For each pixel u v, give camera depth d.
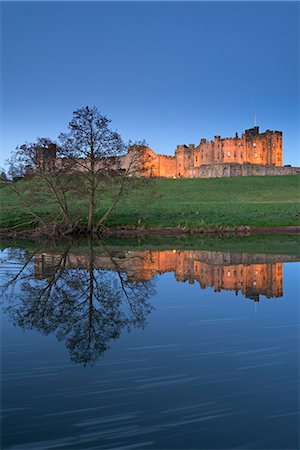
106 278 18.28
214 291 15.48
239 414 6.45
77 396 7.06
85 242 35.12
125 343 9.77
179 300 14.12
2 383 7.59
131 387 7.39
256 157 134.00
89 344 9.73
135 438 5.84
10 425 6.17
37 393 7.17
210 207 57.47
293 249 29.05
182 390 7.26
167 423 6.21
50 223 42.06
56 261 23.53
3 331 10.77
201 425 6.17
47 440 5.79
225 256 25.33
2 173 39.50
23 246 31.80
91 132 38.59
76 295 15.01
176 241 35.72
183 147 142.25
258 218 50.44
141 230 45.22
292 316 12.02
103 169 39.81
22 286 16.62
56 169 38.56
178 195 77.81
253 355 8.92
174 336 10.26
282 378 7.73
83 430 6.04
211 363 8.48
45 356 8.97
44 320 11.85
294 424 6.17
